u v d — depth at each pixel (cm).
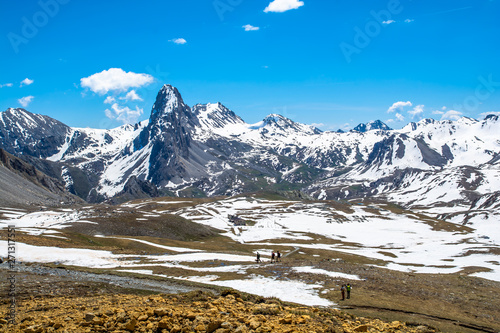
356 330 2270
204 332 1981
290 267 7275
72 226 14075
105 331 2050
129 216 16950
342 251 14475
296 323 2248
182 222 17762
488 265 11725
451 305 5419
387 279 6575
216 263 7662
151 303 2800
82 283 4731
